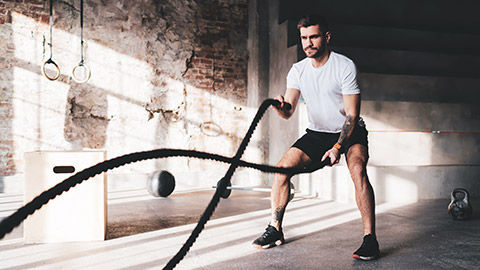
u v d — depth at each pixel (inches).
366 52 229.3
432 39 255.3
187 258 93.2
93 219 109.4
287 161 100.8
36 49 219.6
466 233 119.4
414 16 267.6
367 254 91.7
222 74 254.7
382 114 211.9
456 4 276.2
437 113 218.5
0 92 213.6
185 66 247.0
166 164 242.7
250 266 87.0
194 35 249.1
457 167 195.9
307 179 211.5
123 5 235.1
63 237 108.0
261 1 251.6
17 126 216.4
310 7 246.4
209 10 252.5
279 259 92.4
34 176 106.6
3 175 213.8
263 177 251.6
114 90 233.5
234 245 105.1
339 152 89.6
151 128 240.1
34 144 219.0
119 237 114.0
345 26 238.7
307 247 103.1
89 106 229.0
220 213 153.3
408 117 215.0
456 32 275.7
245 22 259.8
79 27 227.3
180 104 245.8
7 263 89.3
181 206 169.2
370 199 95.3
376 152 207.9
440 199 192.2
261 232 120.5
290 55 221.5
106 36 232.1
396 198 186.1
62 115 223.6
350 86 95.0
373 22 259.3
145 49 239.1
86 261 90.7
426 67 240.8
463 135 216.7
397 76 221.8
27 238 106.9
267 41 252.1
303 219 141.0
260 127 252.4
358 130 100.3
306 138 104.9
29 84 218.4
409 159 210.7
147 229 124.5
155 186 189.8
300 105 211.3
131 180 235.9
